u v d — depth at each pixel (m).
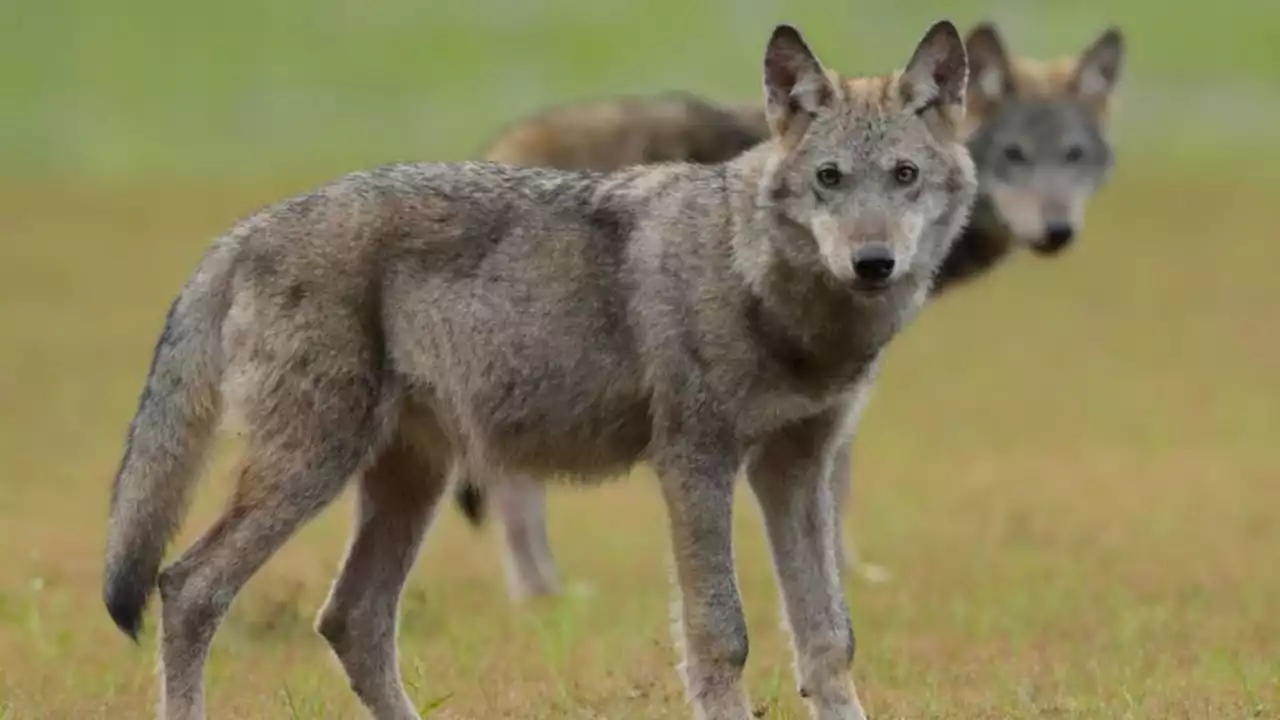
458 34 114.81
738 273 16.67
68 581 26.06
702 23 116.06
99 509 32.03
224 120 101.81
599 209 17.38
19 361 48.97
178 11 117.19
